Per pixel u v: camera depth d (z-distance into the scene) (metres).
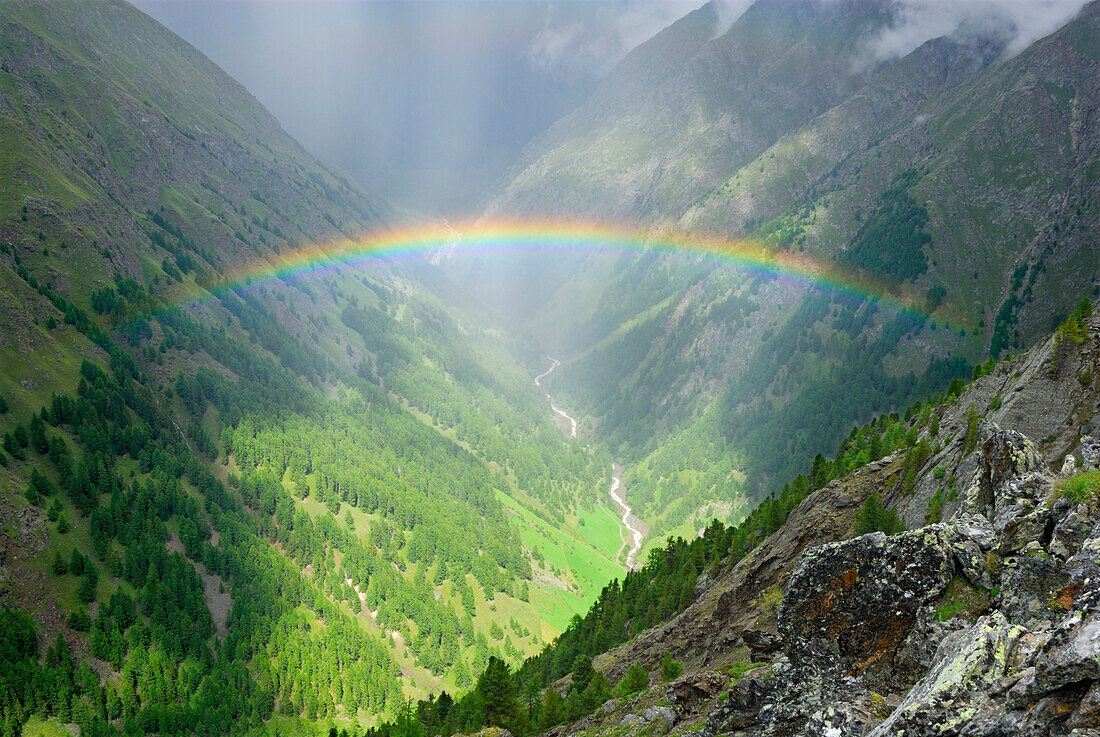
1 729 151.38
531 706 110.12
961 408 99.31
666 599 138.88
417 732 124.38
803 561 32.50
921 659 28.91
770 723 31.20
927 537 30.61
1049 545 28.19
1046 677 20.73
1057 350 77.75
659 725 63.41
